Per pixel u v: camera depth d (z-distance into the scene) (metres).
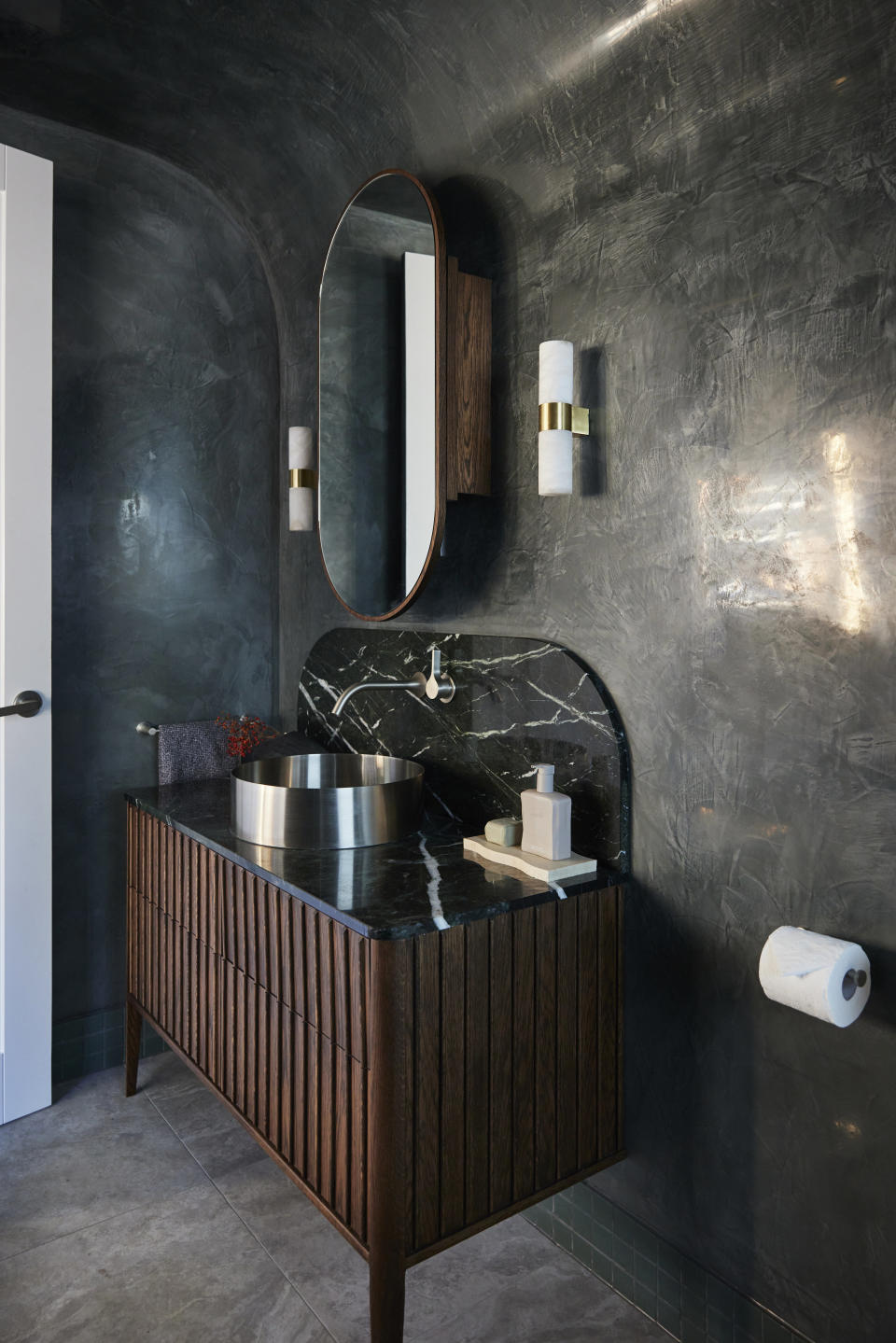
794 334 1.35
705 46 1.44
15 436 2.10
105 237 2.34
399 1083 1.36
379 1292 1.37
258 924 1.69
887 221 1.23
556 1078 1.57
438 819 2.01
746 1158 1.46
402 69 1.90
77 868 2.38
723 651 1.47
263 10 1.88
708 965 1.51
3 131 2.17
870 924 1.28
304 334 2.54
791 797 1.37
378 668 2.25
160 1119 2.20
